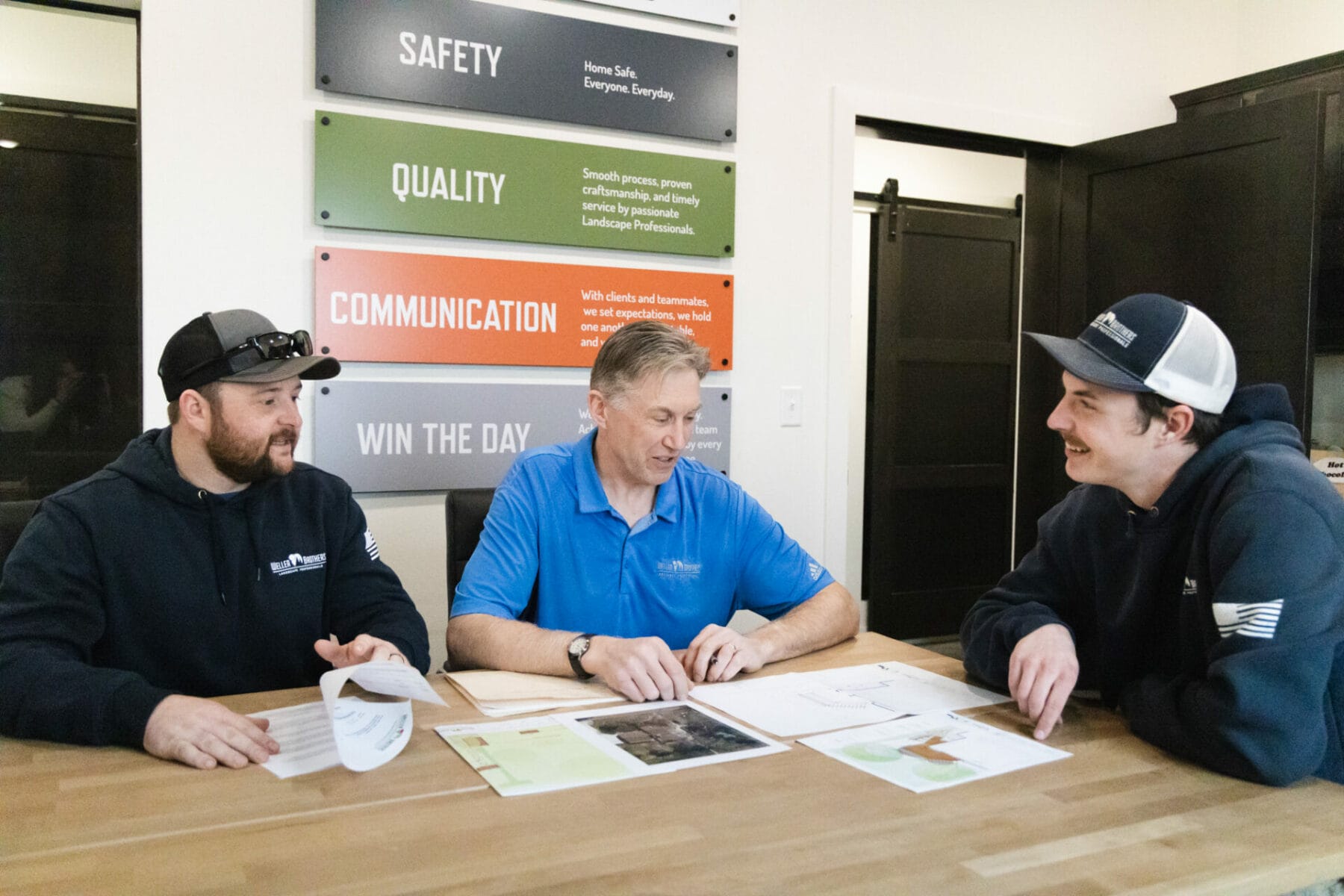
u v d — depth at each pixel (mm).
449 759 996
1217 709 985
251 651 1454
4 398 2420
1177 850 807
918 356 3928
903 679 1355
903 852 789
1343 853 812
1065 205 3230
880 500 3891
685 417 1489
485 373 2379
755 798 900
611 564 1596
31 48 2285
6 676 1075
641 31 2482
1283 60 3332
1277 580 1019
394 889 713
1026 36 3061
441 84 2277
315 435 2209
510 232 2369
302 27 2158
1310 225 2584
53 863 750
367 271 2229
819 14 2727
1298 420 2627
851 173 2781
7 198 2371
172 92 2051
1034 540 3355
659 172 2523
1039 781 963
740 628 2732
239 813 853
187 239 2076
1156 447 1184
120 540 1361
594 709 1181
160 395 2068
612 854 775
